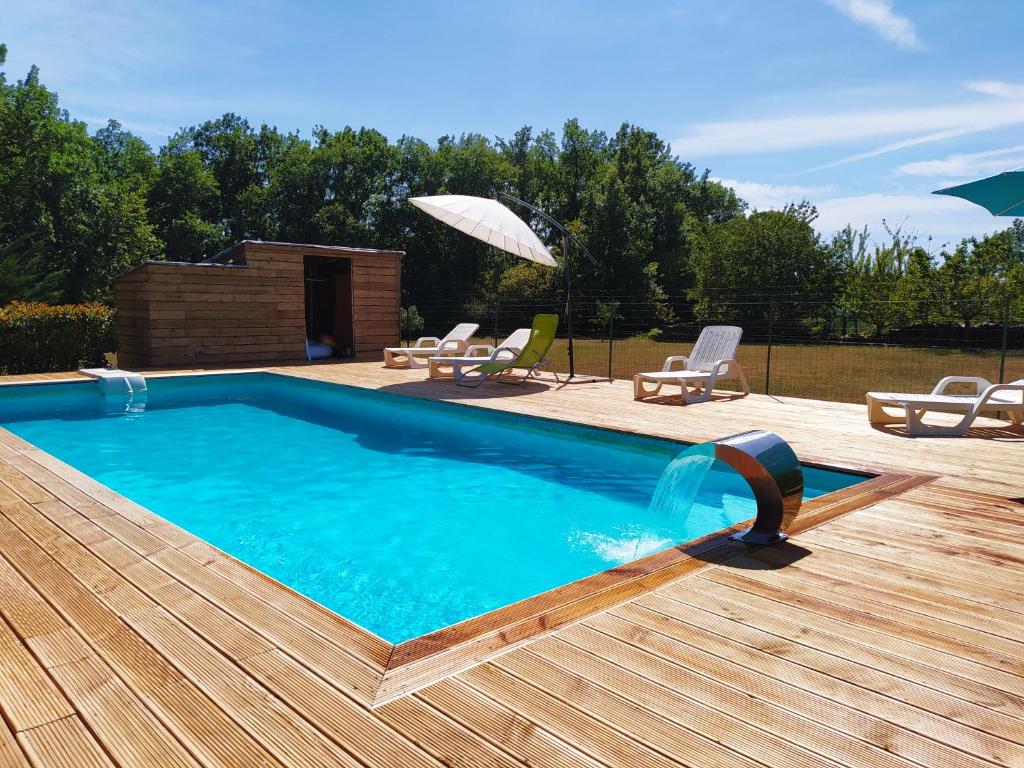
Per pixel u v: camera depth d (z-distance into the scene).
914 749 1.70
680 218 41.91
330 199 41.88
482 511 4.83
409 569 3.82
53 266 31.14
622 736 1.75
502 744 1.71
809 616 2.48
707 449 3.34
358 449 6.71
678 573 2.91
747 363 15.78
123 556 3.11
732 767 1.63
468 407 7.88
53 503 3.96
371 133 42.72
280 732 1.76
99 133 55.31
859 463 5.02
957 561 3.04
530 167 45.41
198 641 2.28
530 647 2.24
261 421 8.20
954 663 2.14
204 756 1.66
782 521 3.32
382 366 12.55
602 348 21.11
